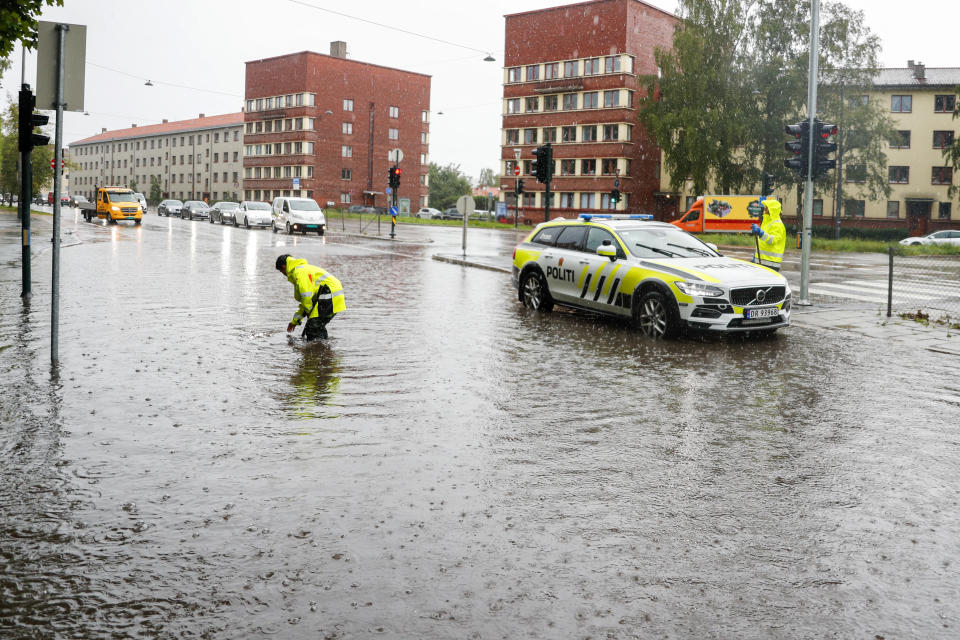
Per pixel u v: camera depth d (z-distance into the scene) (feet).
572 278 43.98
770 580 13.07
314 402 24.32
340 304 35.58
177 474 17.62
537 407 24.32
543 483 17.54
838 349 36.09
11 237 100.17
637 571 13.32
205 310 43.62
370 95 333.83
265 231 148.15
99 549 13.78
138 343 33.24
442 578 12.92
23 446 19.30
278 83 326.44
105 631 11.18
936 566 13.67
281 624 11.44
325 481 17.39
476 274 70.03
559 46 245.45
